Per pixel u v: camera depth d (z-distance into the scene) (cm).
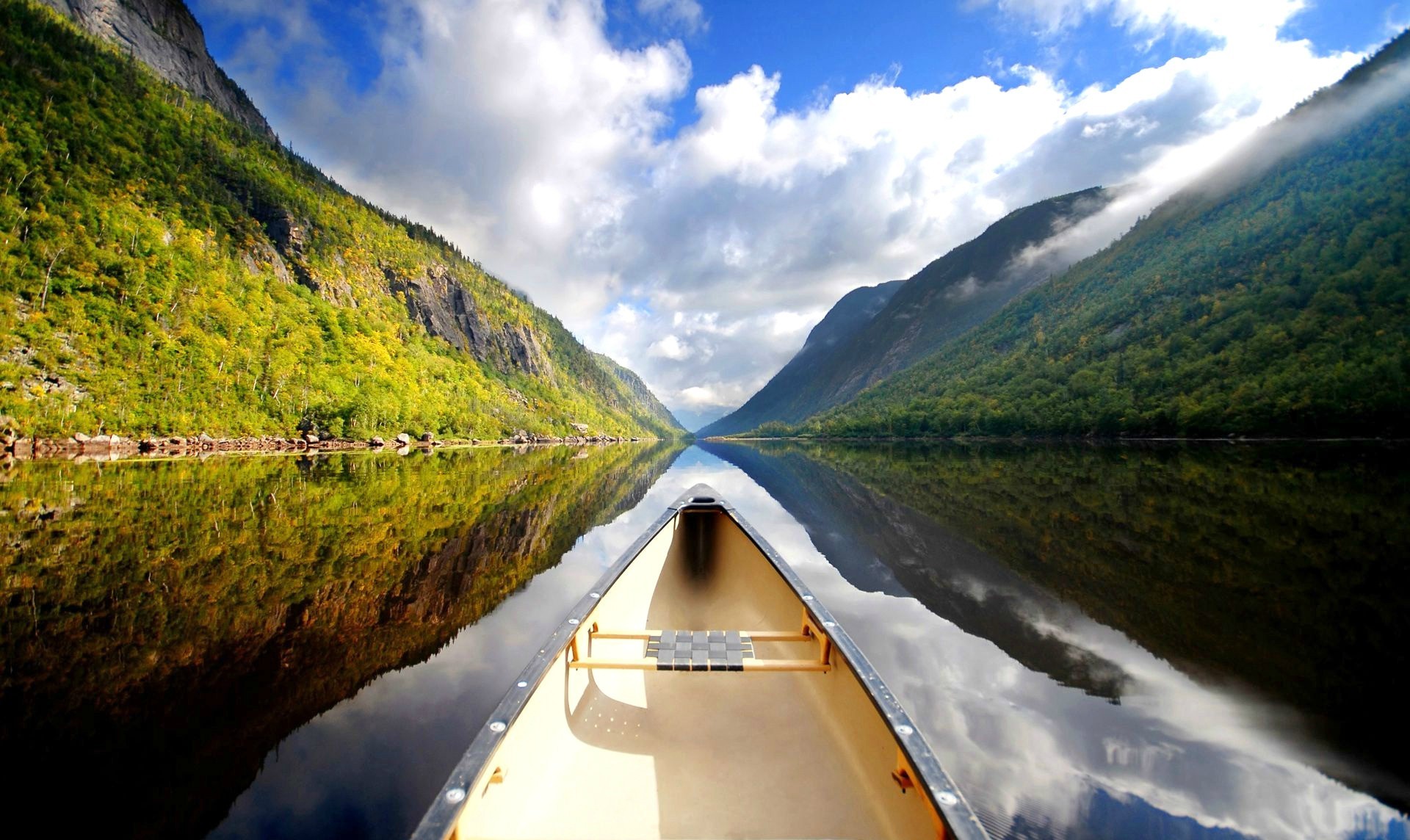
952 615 725
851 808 323
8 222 5572
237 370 5859
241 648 602
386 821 330
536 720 328
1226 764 400
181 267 6844
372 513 1502
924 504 1808
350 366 7788
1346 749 416
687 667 392
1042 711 477
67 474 2377
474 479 2567
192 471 2633
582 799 338
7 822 330
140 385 4875
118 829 328
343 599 770
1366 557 941
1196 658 580
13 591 781
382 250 12381
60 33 9188
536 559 1023
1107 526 1284
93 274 5647
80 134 7619
